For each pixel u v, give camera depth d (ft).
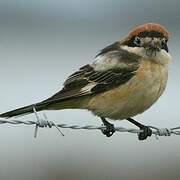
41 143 50.24
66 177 46.32
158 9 127.85
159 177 46.52
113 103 33.63
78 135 51.13
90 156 48.24
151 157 48.57
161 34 34.04
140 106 33.76
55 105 33.53
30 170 46.78
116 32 128.26
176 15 124.98
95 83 33.86
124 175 46.44
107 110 33.86
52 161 47.62
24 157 48.67
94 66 34.37
